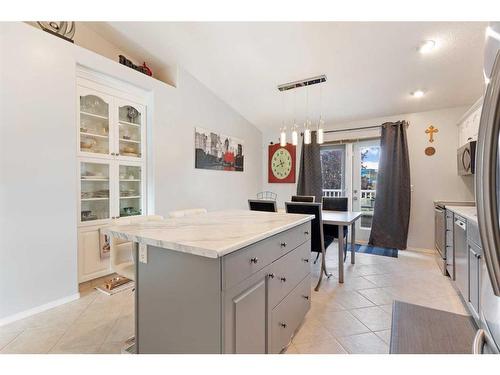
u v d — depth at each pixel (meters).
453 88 3.21
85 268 2.59
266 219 1.86
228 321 1.09
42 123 2.12
